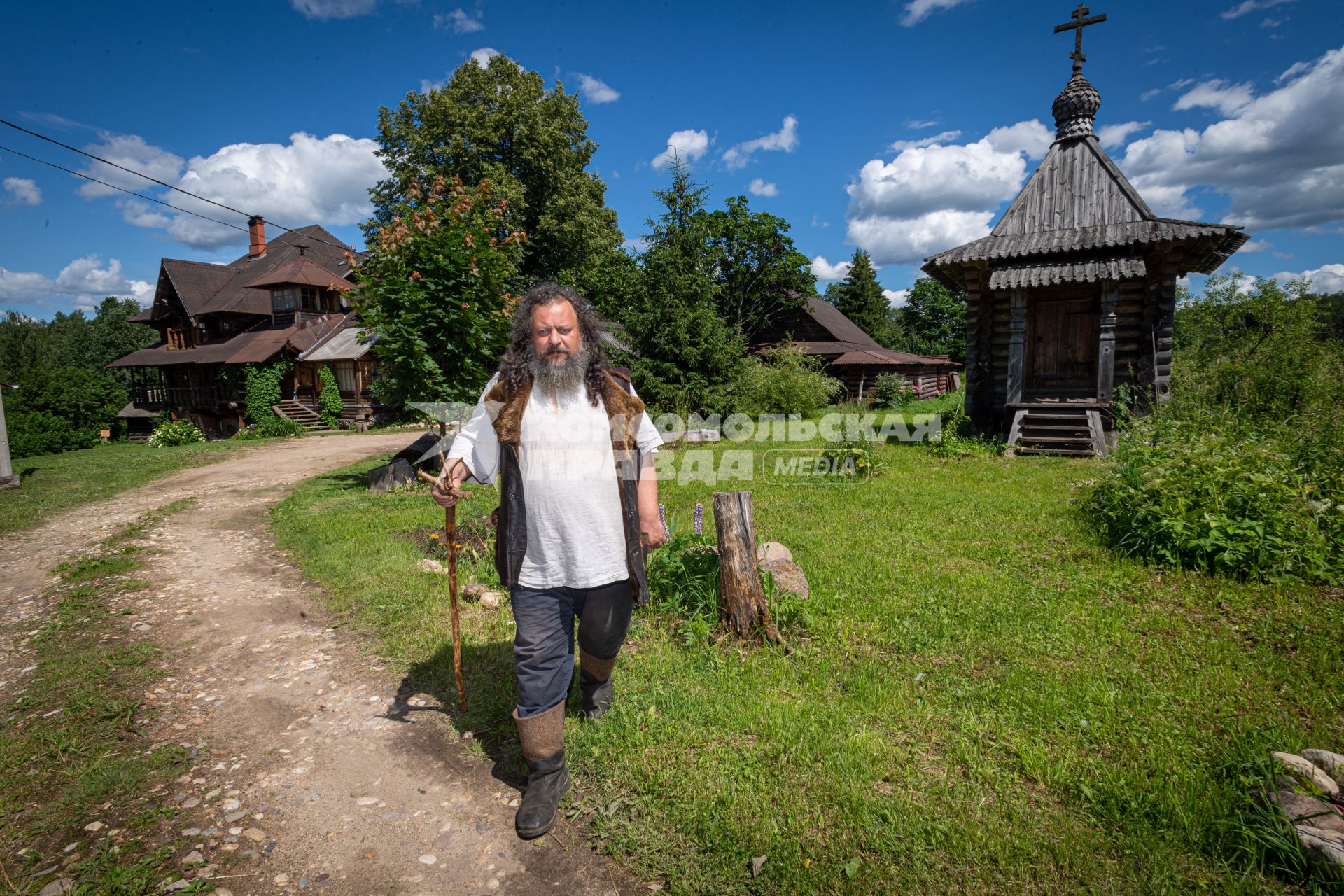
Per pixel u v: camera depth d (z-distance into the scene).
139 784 2.61
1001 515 6.39
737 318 31.70
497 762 2.72
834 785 2.40
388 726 3.02
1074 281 10.52
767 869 2.05
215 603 4.86
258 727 3.06
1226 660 3.27
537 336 2.31
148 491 11.09
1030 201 11.91
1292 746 2.51
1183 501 4.81
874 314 52.00
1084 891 1.93
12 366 38.41
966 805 2.29
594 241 25.75
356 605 4.65
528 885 2.09
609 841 2.24
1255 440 6.47
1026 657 3.40
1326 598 3.99
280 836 2.32
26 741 2.94
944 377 35.72
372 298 9.11
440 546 5.97
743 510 3.60
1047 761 2.51
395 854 2.23
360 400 26.28
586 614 2.51
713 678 3.23
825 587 4.45
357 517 7.50
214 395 29.34
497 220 9.94
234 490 10.74
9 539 7.61
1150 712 2.82
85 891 2.03
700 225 16.22
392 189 23.98
